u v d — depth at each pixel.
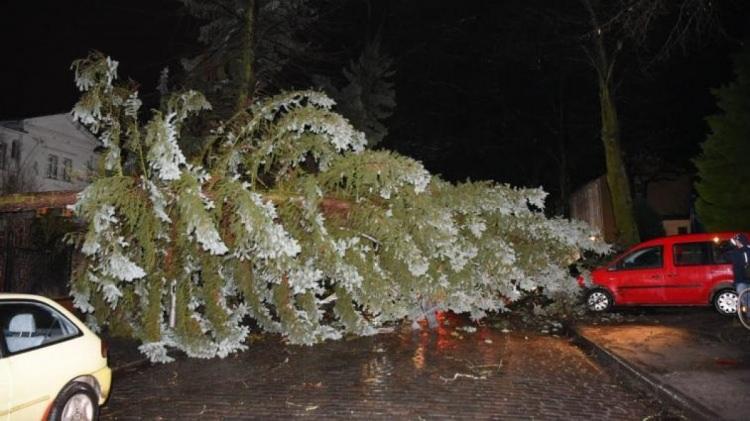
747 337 11.16
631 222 21.28
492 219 11.93
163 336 10.79
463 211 11.23
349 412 7.35
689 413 7.20
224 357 10.92
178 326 10.76
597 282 15.81
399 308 11.09
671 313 15.41
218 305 10.91
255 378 9.23
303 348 11.78
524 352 11.28
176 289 10.84
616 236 21.62
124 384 9.01
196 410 7.54
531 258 12.50
